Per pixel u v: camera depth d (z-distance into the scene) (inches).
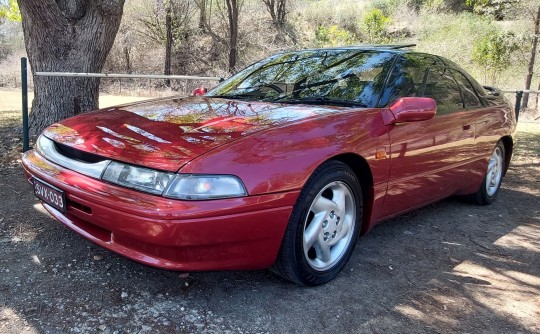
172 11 986.1
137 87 773.9
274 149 93.8
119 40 1013.2
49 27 225.6
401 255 128.9
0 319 87.7
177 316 92.3
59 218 107.8
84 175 96.6
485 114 161.2
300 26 1108.5
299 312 96.5
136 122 108.7
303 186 95.3
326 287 107.8
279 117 108.3
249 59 989.8
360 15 1057.5
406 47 150.4
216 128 100.5
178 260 86.3
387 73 131.3
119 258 114.9
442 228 153.1
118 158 92.2
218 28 1085.8
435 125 132.8
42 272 106.3
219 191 85.0
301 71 143.0
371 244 135.9
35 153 116.6
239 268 93.0
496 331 94.2
